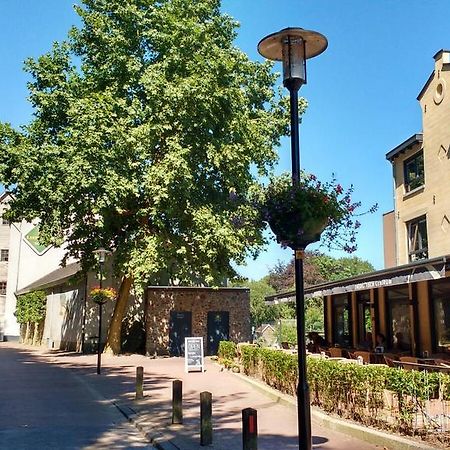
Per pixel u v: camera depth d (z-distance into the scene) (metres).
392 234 25.00
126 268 25.72
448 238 19.22
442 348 17.27
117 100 23.97
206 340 30.50
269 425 9.99
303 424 6.39
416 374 8.21
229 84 25.36
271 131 27.09
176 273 25.92
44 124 25.55
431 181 20.52
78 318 33.56
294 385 12.65
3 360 26.84
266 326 43.16
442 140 19.91
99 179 22.67
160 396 14.27
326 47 7.30
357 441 8.42
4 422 10.99
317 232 6.73
